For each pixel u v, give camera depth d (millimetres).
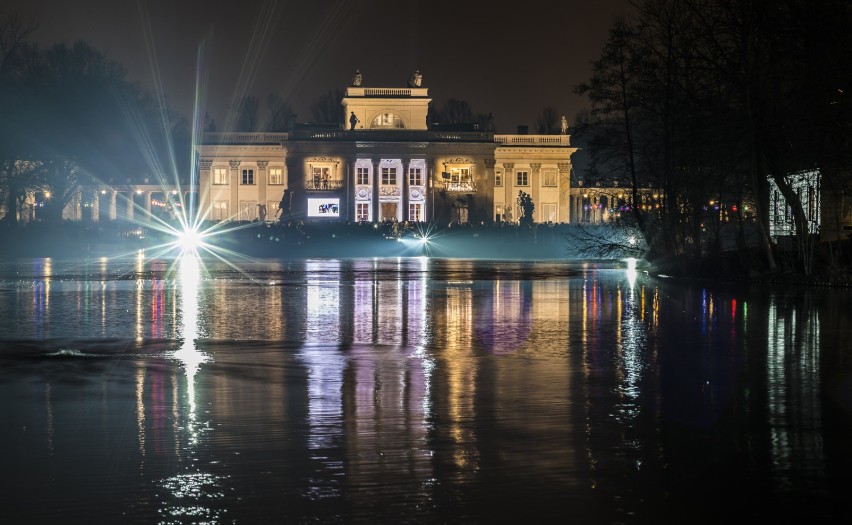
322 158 141625
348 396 15844
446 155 142000
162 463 11594
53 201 107125
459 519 9656
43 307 32469
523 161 147125
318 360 19969
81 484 10742
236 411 14586
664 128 57656
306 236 104062
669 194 56500
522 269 66250
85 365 19172
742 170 52500
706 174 54656
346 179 142000
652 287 45594
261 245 103750
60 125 101875
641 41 58688
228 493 10422
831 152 47188
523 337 24312
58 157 102062
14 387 16672
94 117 107375
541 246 105750
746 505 10117
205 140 145250
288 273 57594
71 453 12047
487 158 142375
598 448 12344
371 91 146750
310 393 16094
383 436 12969
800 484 10844
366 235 105375
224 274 55625
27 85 100000
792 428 13539
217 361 19812
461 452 12125
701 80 54031
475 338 24094
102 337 23938
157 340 23359
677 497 10352
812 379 17656
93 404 15125
